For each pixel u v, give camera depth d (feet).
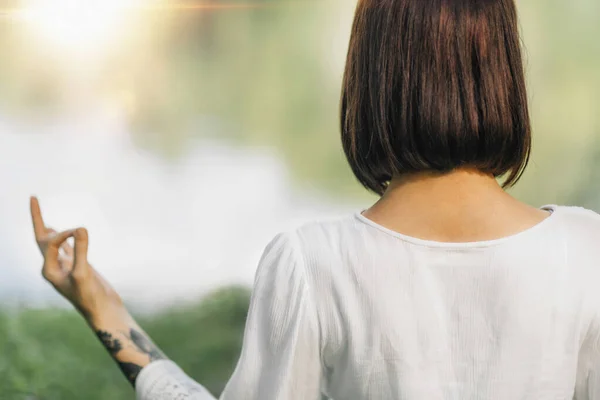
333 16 39.86
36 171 24.11
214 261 20.04
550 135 25.95
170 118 30.71
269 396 3.89
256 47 37.27
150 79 33.81
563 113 27.35
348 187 26.37
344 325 3.85
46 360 14.53
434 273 3.85
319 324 3.89
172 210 22.85
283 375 3.87
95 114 29.50
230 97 33.65
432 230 3.90
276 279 3.93
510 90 3.85
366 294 3.84
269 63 36.50
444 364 3.82
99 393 14.25
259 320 3.97
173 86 33.63
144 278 18.89
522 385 3.80
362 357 3.84
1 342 14.62
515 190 22.97
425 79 3.79
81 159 25.43
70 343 15.02
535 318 3.81
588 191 22.99
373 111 3.90
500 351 3.81
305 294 3.89
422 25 3.82
